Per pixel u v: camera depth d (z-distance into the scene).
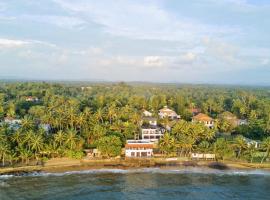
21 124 136.62
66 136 127.44
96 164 123.06
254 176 114.19
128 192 96.31
